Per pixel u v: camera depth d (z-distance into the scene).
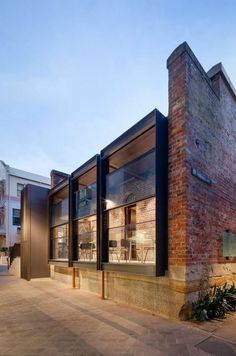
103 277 7.57
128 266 6.09
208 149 6.45
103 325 4.79
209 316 4.98
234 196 7.94
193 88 5.96
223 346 3.68
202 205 5.86
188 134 5.54
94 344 3.84
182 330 4.36
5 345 3.88
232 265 7.04
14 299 7.57
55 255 11.77
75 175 9.47
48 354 3.51
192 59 6.02
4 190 25.19
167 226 5.57
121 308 6.14
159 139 5.73
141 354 3.44
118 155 7.63
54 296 7.86
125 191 6.82
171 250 5.38
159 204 5.52
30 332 4.48
